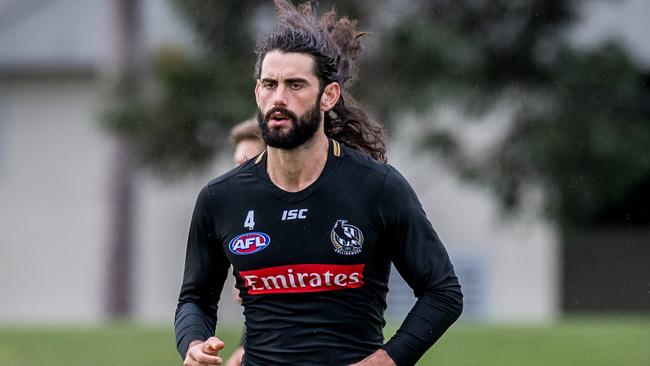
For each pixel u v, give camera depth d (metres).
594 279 65.50
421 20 48.75
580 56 52.16
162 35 60.03
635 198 64.81
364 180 13.65
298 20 13.77
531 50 51.25
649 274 65.12
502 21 50.88
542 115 52.31
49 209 69.38
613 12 61.19
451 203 64.69
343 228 13.51
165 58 49.56
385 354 13.52
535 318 64.69
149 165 51.38
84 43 66.19
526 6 50.62
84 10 67.38
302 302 13.61
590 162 52.41
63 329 39.88
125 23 56.06
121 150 59.69
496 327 39.44
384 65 48.19
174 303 67.19
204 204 14.11
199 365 13.34
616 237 65.31
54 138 68.94
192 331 14.15
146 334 37.69
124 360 32.66
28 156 69.25
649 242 64.94
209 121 49.41
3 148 69.31
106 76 56.25
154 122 50.06
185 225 67.19
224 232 13.94
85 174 68.94
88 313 69.25
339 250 13.48
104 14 66.88
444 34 47.94
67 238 69.31
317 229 13.52
